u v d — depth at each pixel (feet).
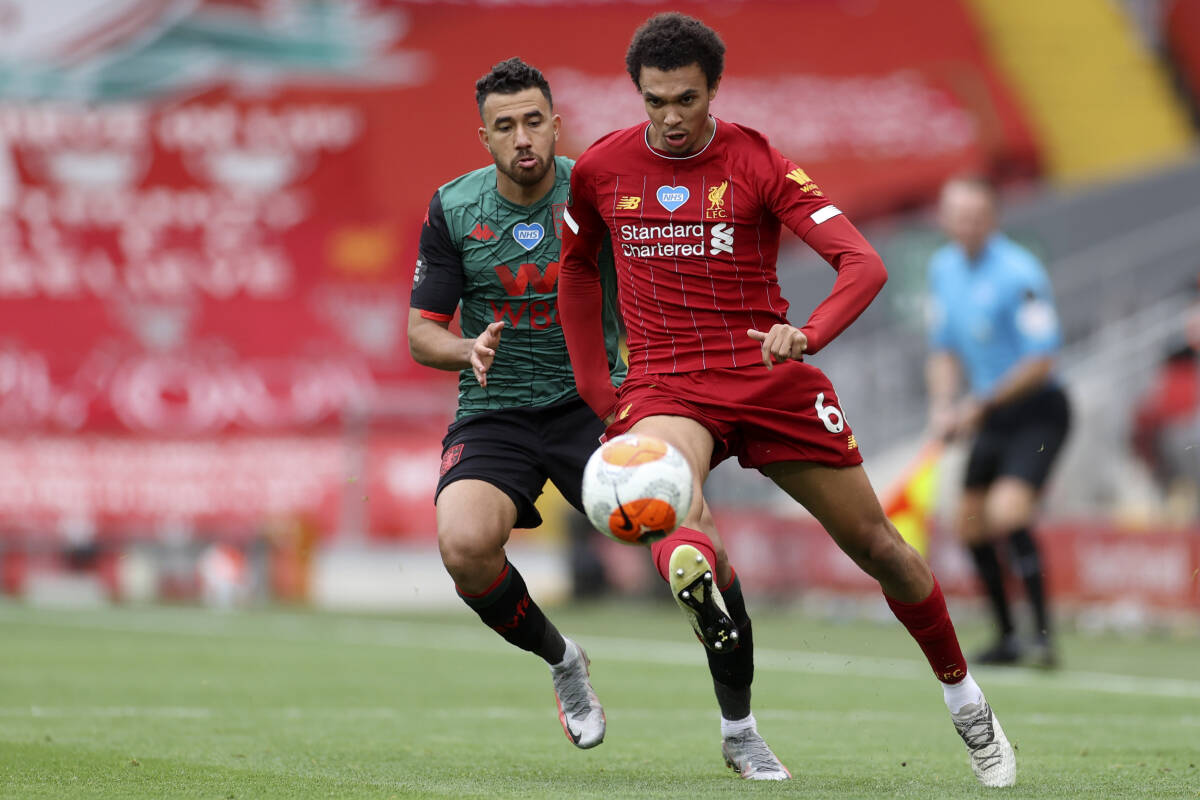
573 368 52.37
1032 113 246.27
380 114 237.04
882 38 252.62
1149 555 139.95
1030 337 104.78
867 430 201.57
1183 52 252.42
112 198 226.99
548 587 182.19
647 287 48.34
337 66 237.45
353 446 202.18
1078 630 140.56
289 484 204.95
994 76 249.55
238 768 50.85
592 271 51.60
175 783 46.68
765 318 47.93
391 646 119.14
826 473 46.98
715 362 47.47
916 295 210.79
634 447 42.68
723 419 47.09
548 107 53.16
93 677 89.71
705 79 45.62
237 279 225.76
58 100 228.22
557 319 55.31
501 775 50.24
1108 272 216.54
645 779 49.47
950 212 107.65
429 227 55.98
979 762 48.24
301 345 222.07
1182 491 176.45
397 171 234.38
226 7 233.96
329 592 187.42
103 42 229.66
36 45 227.81
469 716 71.20
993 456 105.29
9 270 221.05
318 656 108.47
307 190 232.12
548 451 55.26
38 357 217.36
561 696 54.08
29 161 225.56
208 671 95.04
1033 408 104.73
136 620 148.15
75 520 203.41
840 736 64.69
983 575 102.78
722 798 43.09
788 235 219.20
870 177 241.55
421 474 201.36
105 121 228.84
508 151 52.65
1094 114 247.29
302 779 47.83
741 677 50.42
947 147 243.60
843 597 158.30
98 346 219.20
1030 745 60.70
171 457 205.87
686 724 69.31
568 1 248.93
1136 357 193.26
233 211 229.25
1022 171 243.40
